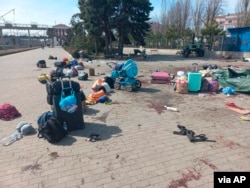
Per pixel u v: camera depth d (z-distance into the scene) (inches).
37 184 137.6
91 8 944.9
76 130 213.6
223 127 219.8
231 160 159.9
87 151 175.3
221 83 383.2
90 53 1201.4
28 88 402.3
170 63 812.6
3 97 343.6
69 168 153.4
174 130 213.3
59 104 198.7
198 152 171.6
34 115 258.1
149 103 302.2
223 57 1026.1
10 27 3233.3
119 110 272.7
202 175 143.3
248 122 232.2
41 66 692.7
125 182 138.1
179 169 150.0
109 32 1062.4
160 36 1768.0
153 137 198.7
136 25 1050.1
